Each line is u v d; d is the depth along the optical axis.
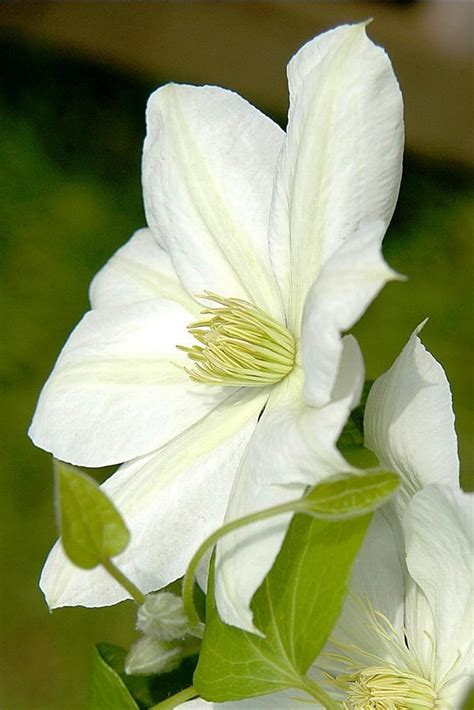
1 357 1.25
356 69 0.58
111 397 0.63
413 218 1.36
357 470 0.54
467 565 0.57
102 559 0.54
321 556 0.56
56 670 1.06
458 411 1.16
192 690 0.58
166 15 1.54
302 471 0.56
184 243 0.64
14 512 1.13
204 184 0.63
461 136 1.43
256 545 0.56
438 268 1.30
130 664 0.60
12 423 1.20
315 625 0.56
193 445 0.61
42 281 1.31
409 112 1.45
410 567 0.58
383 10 1.50
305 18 1.50
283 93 1.50
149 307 0.64
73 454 0.62
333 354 0.54
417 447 0.57
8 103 1.51
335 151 0.58
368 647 0.60
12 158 1.44
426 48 1.46
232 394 0.62
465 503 0.55
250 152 0.63
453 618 0.59
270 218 0.61
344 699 0.60
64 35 1.56
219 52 1.52
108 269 0.67
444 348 1.22
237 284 0.63
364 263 0.54
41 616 1.08
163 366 0.63
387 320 1.25
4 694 1.06
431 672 0.59
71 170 1.43
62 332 1.27
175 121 0.63
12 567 1.11
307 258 0.59
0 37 1.56
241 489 0.58
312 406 0.56
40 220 1.38
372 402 0.58
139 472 0.62
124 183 1.42
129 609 1.07
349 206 0.58
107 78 1.54
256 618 0.57
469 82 1.44
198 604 0.61
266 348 0.60
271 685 0.57
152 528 0.60
